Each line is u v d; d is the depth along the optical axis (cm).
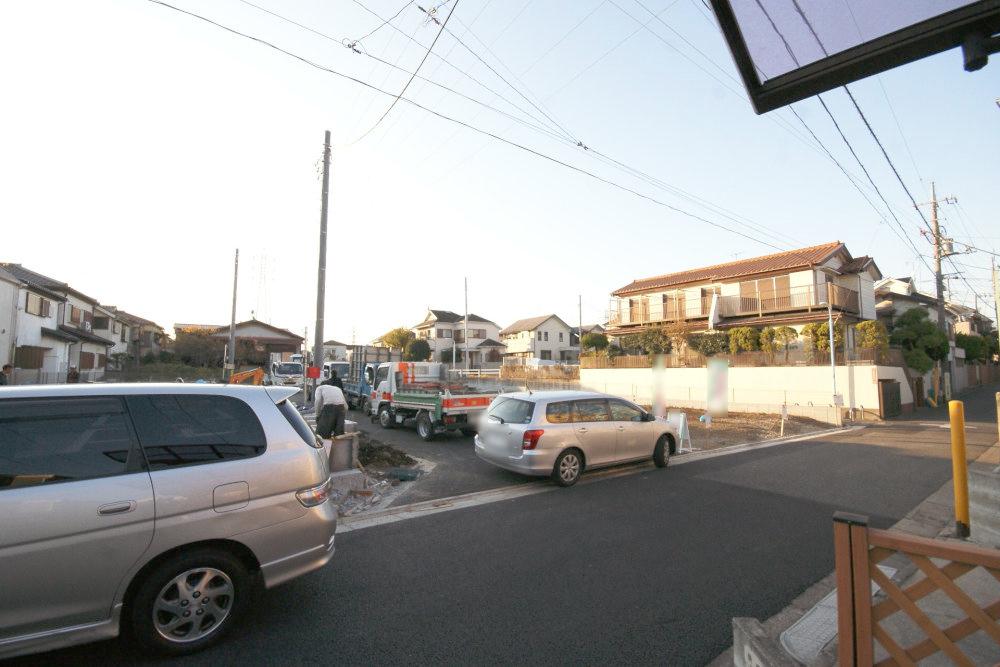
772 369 2386
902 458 1096
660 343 2950
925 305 3509
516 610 393
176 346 4188
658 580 448
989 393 3219
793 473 916
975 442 1352
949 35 217
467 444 1253
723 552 515
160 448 334
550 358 5866
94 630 297
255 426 374
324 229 1299
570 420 827
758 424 1817
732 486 809
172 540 318
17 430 303
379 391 1595
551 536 564
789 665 227
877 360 2203
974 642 343
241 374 1808
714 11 254
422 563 487
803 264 2656
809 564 485
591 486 809
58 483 298
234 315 2755
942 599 414
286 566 364
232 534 339
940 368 2853
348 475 727
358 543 542
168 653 320
